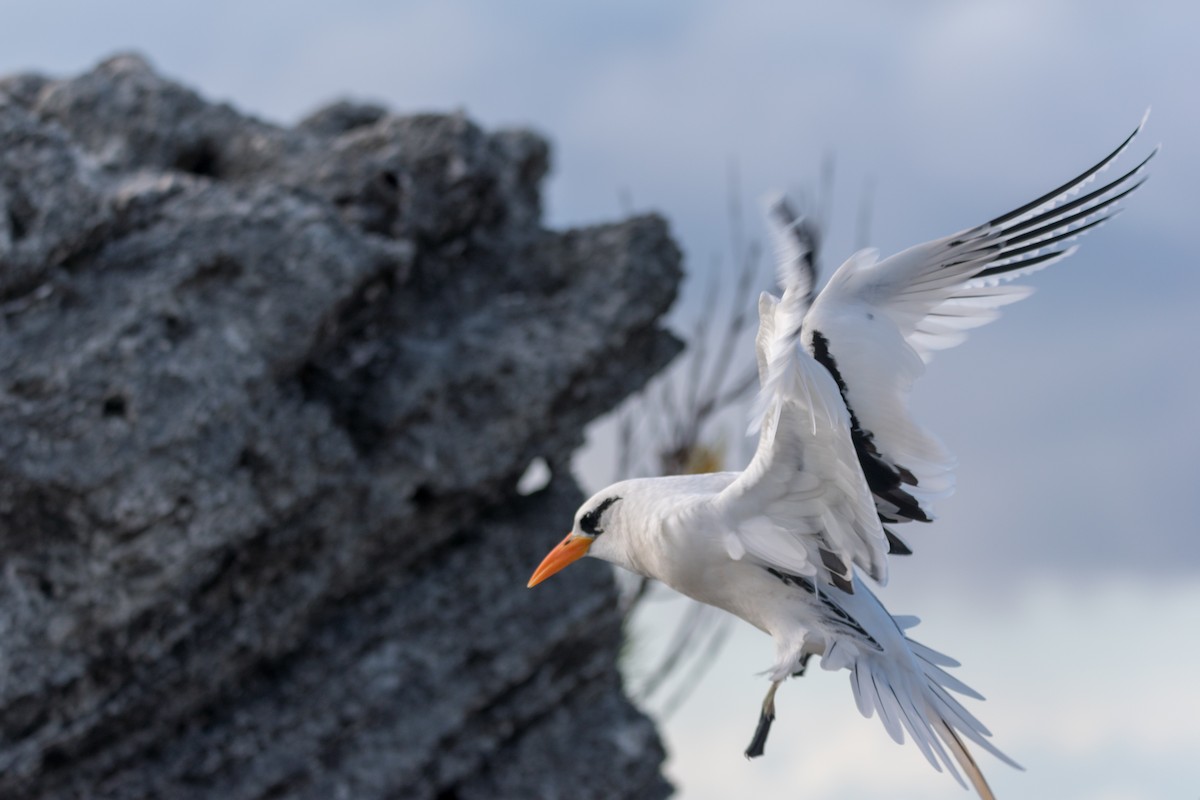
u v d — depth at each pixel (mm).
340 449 11875
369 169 13648
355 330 12805
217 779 11633
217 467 10945
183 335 11180
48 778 10938
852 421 7047
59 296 11016
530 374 13047
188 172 14094
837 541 6879
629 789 13672
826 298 7141
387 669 12531
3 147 11125
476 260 14445
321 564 12062
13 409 10430
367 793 12078
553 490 14078
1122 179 6453
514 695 13258
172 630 11055
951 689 7035
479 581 13211
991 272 6887
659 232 14484
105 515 10414
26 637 10422
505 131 16656
